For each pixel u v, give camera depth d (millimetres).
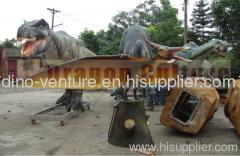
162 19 25297
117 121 3658
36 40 5098
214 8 13289
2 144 3670
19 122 5199
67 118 5113
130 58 3061
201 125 3984
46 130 4527
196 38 15508
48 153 3293
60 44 5797
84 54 6699
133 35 6461
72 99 6148
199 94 4027
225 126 4914
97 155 3225
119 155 3232
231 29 12656
